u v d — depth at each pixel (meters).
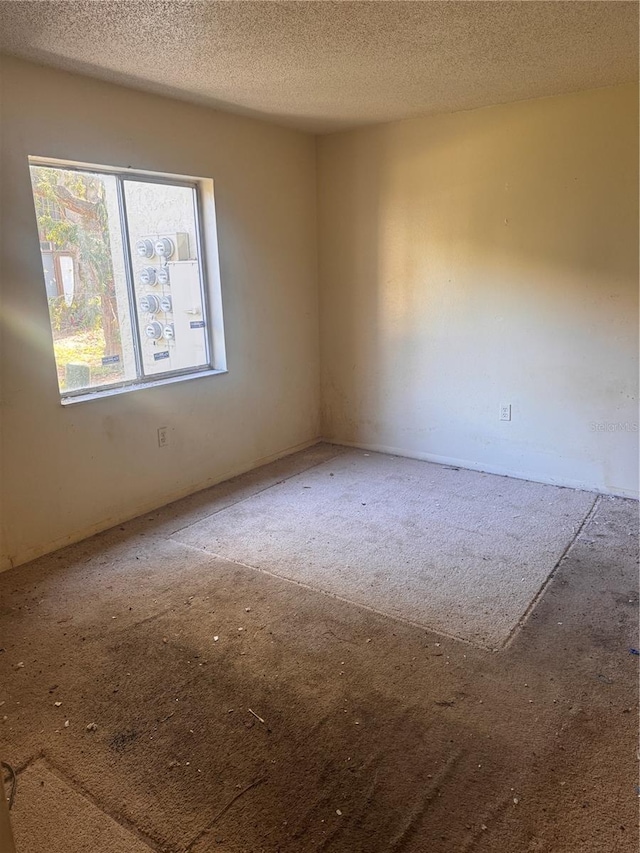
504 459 3.98
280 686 2.01
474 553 2.91
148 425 3.42
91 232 3.11
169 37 2.33
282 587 2.63
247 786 1.63
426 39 2.40
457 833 1.48
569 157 3.36
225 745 1.77
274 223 4.05
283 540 3.09
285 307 4.27
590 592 2.54
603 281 3.40
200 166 3.47
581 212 3.38
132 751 1.75
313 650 2.20
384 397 4.41
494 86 3.11
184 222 3.59
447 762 1.69
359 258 4.28
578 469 3.71
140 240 3.36
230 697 1.96
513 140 3.50
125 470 3.33
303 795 1.59
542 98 3.35
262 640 2.26
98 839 1.48
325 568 2.79
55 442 2.96
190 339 3.77
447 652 2.17
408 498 3.62
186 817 1.54
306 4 2.04
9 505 2.80
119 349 3.35
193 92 3.12
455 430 4.14
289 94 3.19
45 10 2.06
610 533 3.09
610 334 3.44
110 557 2.93
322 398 4.74
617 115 3.17
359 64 2.70
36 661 2.15
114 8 2.05
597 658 2.12
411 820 1.52
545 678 2.03
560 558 2.84
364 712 1.89
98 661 2.15
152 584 2.67
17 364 2.74
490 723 1.83
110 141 2.99
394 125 3.90
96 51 2.48
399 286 4.14
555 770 1.65
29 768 1.70
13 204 2.64
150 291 3.46
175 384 3.55
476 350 3.92
